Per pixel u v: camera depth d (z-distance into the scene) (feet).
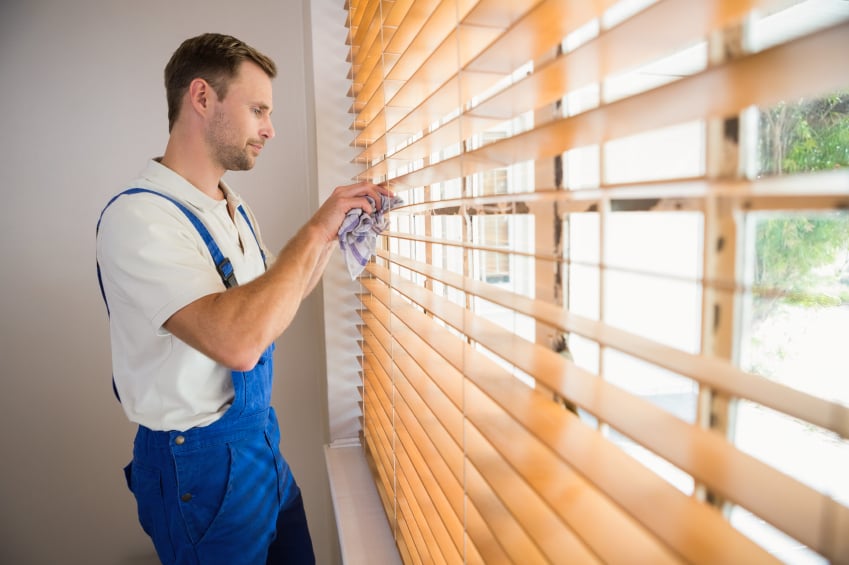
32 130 7.03
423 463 3.89
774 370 1.32
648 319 1.73
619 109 1.27
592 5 1.63
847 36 0.76
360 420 6.85
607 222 1.98
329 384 6.74
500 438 2.26
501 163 2.33
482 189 3.78
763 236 1.30
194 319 3.43
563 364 1.95
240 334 3.37
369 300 5.95
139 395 4.22
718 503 1.57
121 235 3.67
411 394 4.18
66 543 7.76
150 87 7.16
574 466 1.56
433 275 3.37
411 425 4.10
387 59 4.47
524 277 3.02
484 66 2.41
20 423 7.48
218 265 4.30
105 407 7.60
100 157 7.16
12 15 6.84
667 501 1.36
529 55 2.22
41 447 7.56
